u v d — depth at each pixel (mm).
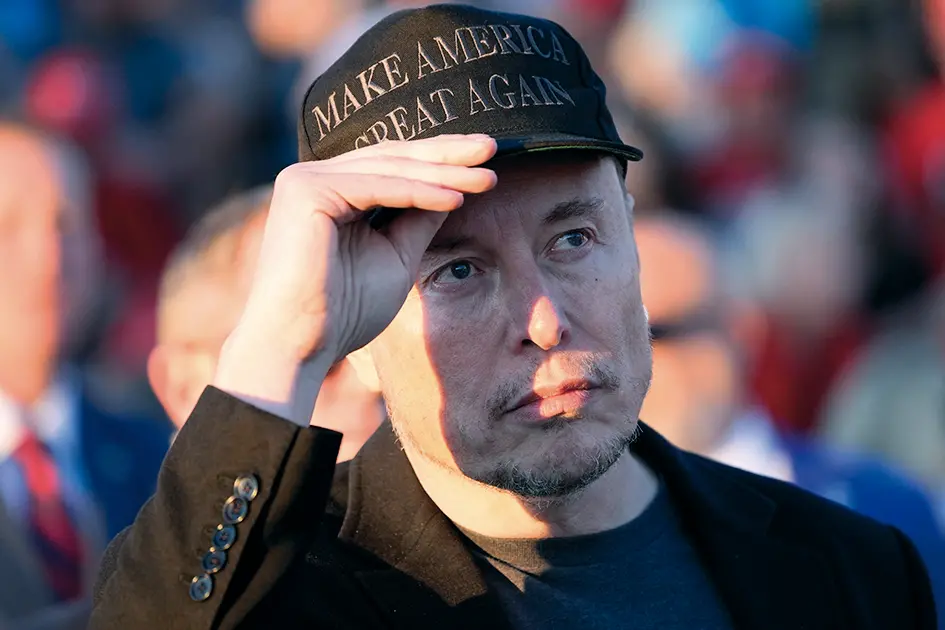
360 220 7391
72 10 26453
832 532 8711
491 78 7566
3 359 14047
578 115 7664
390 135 7562
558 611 7824
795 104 25188
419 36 7668
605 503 8094
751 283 21016
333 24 26391
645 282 13258
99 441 14367
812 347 20734
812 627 8195
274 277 7145
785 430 19078
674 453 8523
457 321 7496
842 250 21266
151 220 24109
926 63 25406
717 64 25188
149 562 6918
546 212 7477
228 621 6840
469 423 7488
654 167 20047
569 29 26578
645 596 7980
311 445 6938
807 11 25938
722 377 13375
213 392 7039
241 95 26000
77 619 9641
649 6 26500
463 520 7973
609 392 7531
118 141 24797
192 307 11820
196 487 6930
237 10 27312
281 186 7270
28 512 13555
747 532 8383
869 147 24391
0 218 14281
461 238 7453
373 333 7363
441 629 7602
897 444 17141
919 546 13891
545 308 7363
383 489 8102
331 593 7672
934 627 8734
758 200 22375
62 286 14484
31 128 15344
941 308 17484
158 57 25875
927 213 23484
